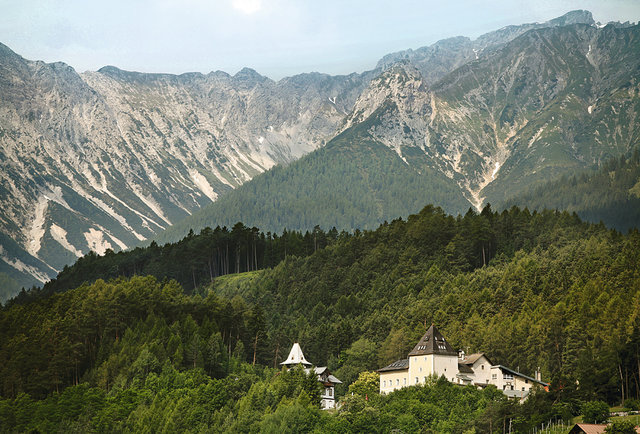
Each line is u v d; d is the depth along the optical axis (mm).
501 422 193125
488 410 199250
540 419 186625
